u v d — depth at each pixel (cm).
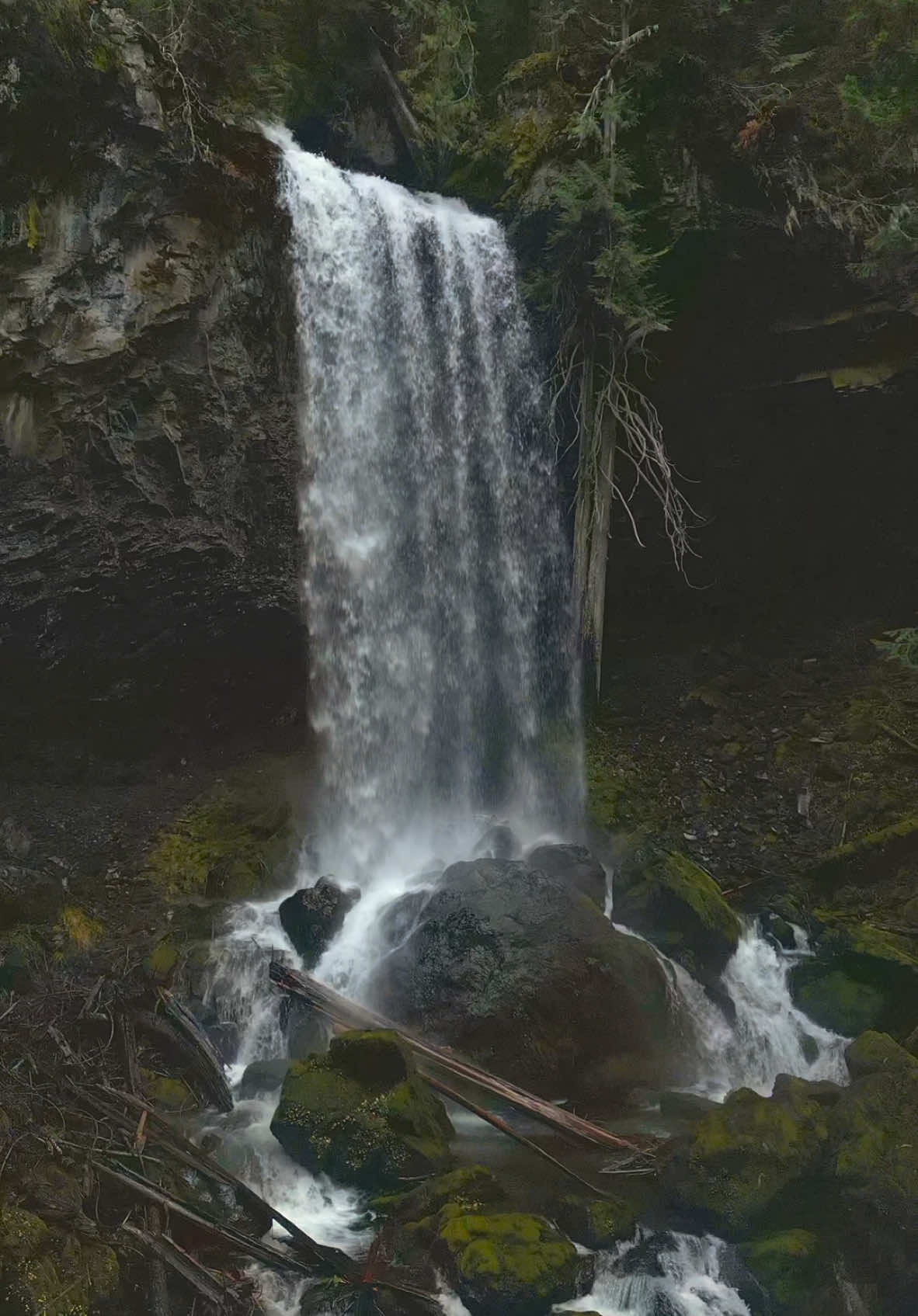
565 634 1247
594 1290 595
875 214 1170
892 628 1329
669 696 1302
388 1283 579
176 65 1059
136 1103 679
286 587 1157
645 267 1131
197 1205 627
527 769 1213
